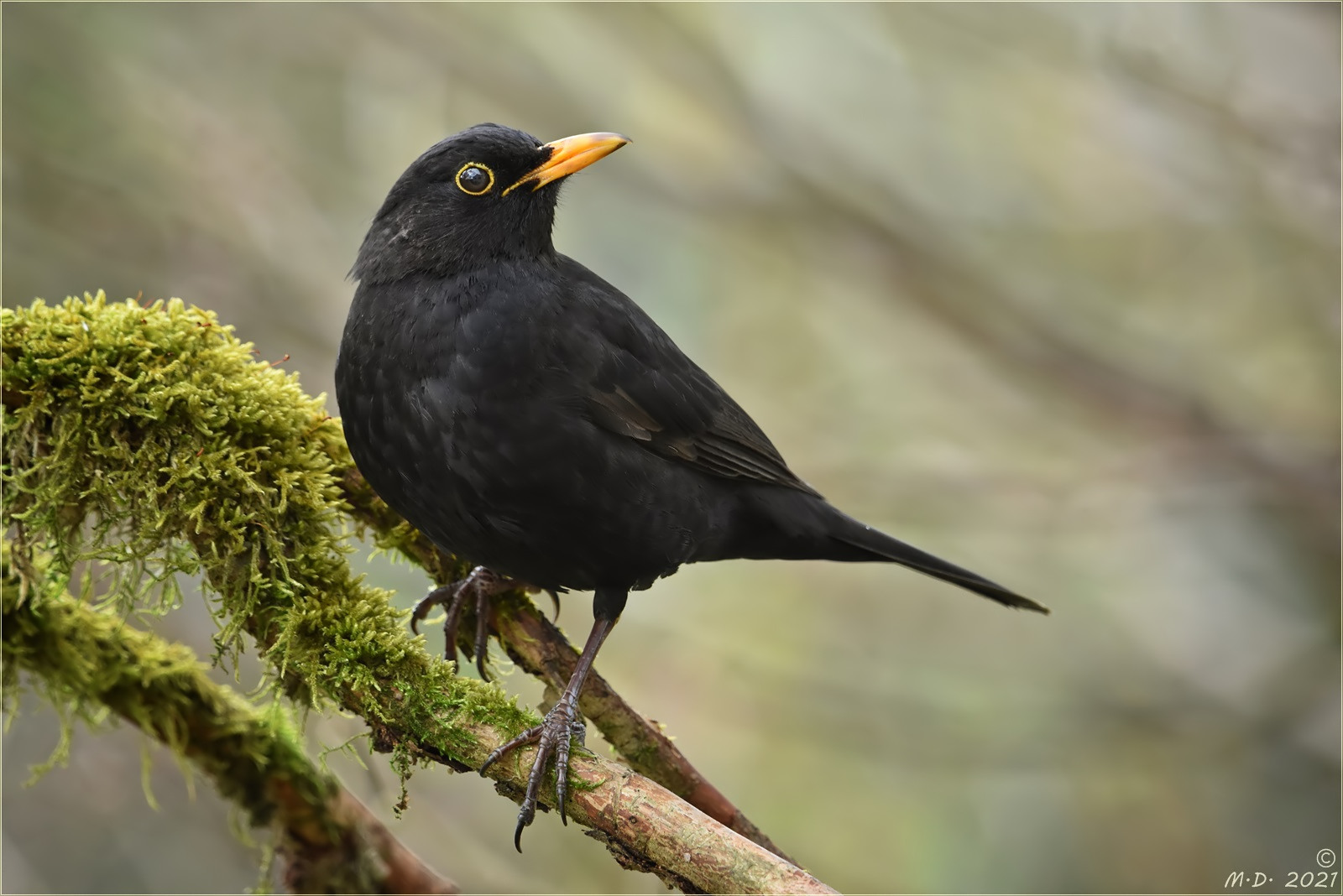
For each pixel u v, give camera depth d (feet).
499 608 22.34
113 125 43.37
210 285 42.78
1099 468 43.42
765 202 45.55
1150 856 41.45
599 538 21.47
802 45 48.26
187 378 19.63
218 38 44.80
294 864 22.81
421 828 36.14
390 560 23.56
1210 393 46.29
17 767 34.63
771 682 41.83
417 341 20.92
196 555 19.53
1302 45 43.93
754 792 40.60
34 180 42.57
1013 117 49.01
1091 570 47.09
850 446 46.65
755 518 24.27
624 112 46.16
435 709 18.51
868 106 49.29
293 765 22.44
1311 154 43.21
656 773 21.29
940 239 46.09
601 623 21.97
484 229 21.98
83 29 43.06
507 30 45.55
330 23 44.98
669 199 45.34
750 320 48.39
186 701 21.79
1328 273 45.57
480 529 21.06
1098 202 48.78
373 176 45.34
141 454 19.40
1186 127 45.14
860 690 41.83
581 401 21.17
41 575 20.29
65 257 42.86
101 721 22.02
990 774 42.55
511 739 18.37
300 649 18.99
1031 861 41.16
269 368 20.62
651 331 22.82
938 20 44.83
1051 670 45.03
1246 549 47.47
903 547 25.08
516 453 20.76
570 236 46.21
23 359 19.22
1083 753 42.06
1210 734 42.34
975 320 45.75
